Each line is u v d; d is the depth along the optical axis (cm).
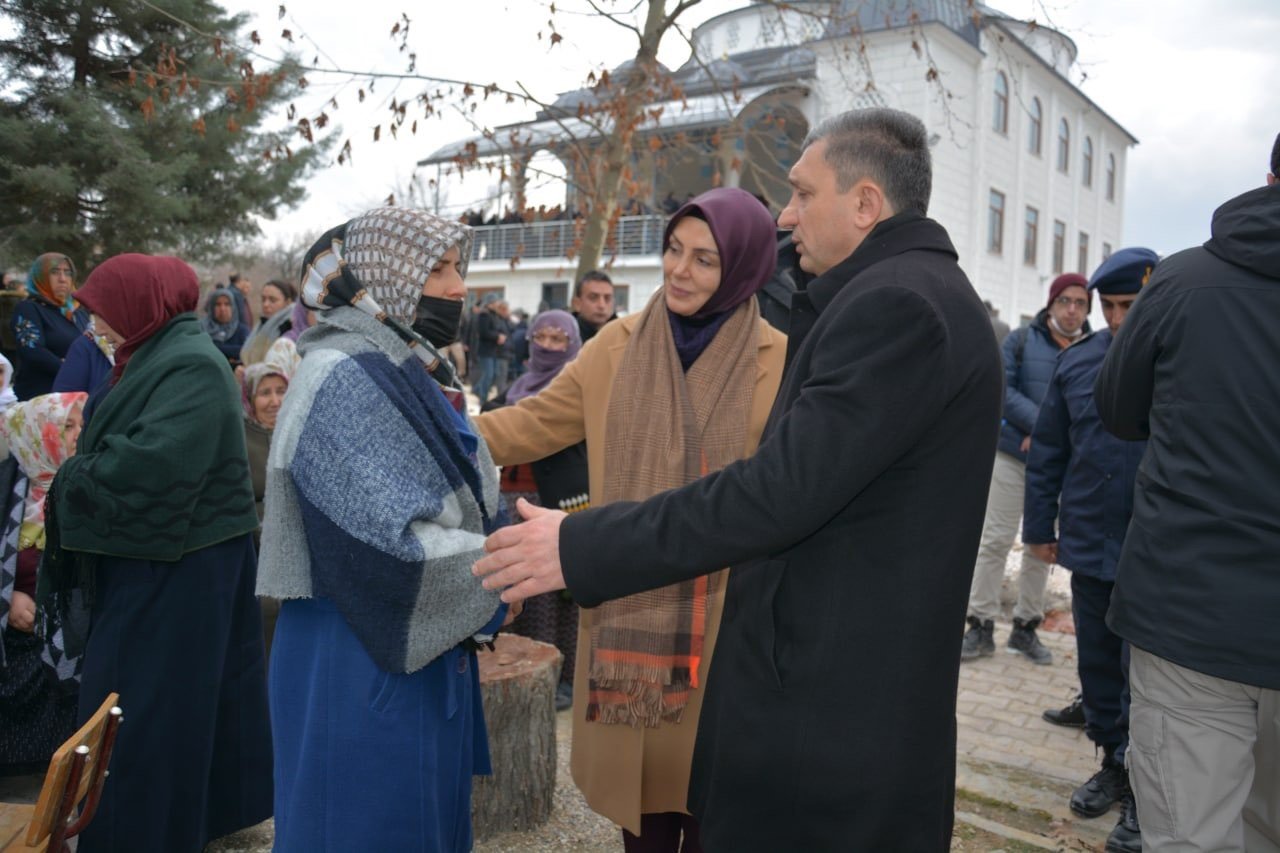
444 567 155
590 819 311
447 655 170
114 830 234
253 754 269
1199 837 196
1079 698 403
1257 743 200
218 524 249
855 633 145
